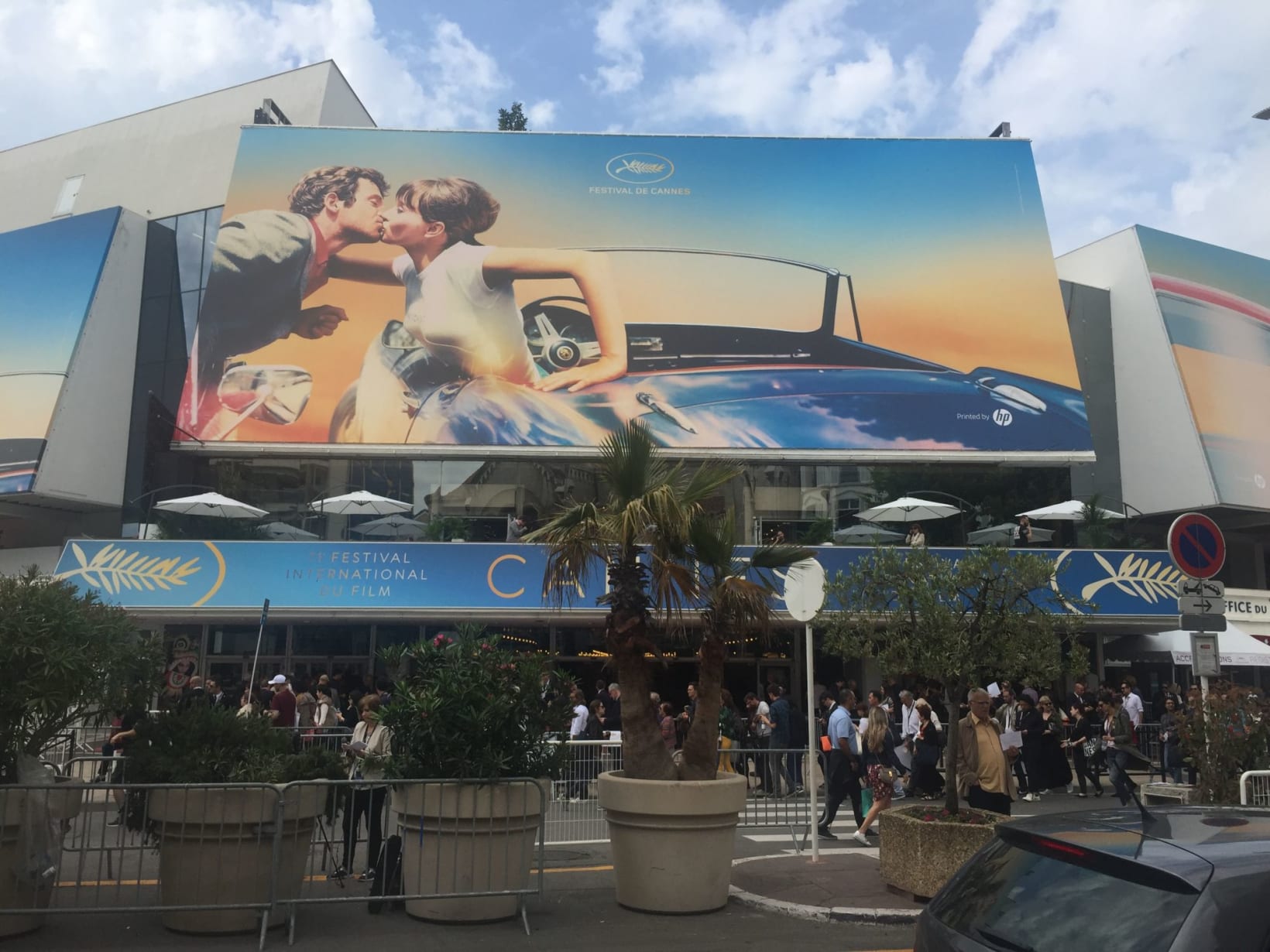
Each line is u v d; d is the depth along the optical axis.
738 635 8.77
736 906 8.31
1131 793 4.19
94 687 7.32
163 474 25.55
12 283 28.06
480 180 28.86
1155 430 28.67
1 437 25.84
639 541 8.64
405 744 7.96
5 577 7.51
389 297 27.23
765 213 28.97
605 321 27.16
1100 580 22.69
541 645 23.33
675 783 8.04
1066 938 3.20
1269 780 9.67
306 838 7.77
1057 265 32.78
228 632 23.08
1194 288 29.88
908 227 29.03
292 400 25.89
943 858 7.96
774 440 25.84
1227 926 2.97
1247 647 22.42
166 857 7.34
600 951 6.91
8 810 6.94
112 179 32.62
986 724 9.09
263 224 28.08
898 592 8.52
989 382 27.05
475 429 25.61
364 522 25.20
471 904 7.61
